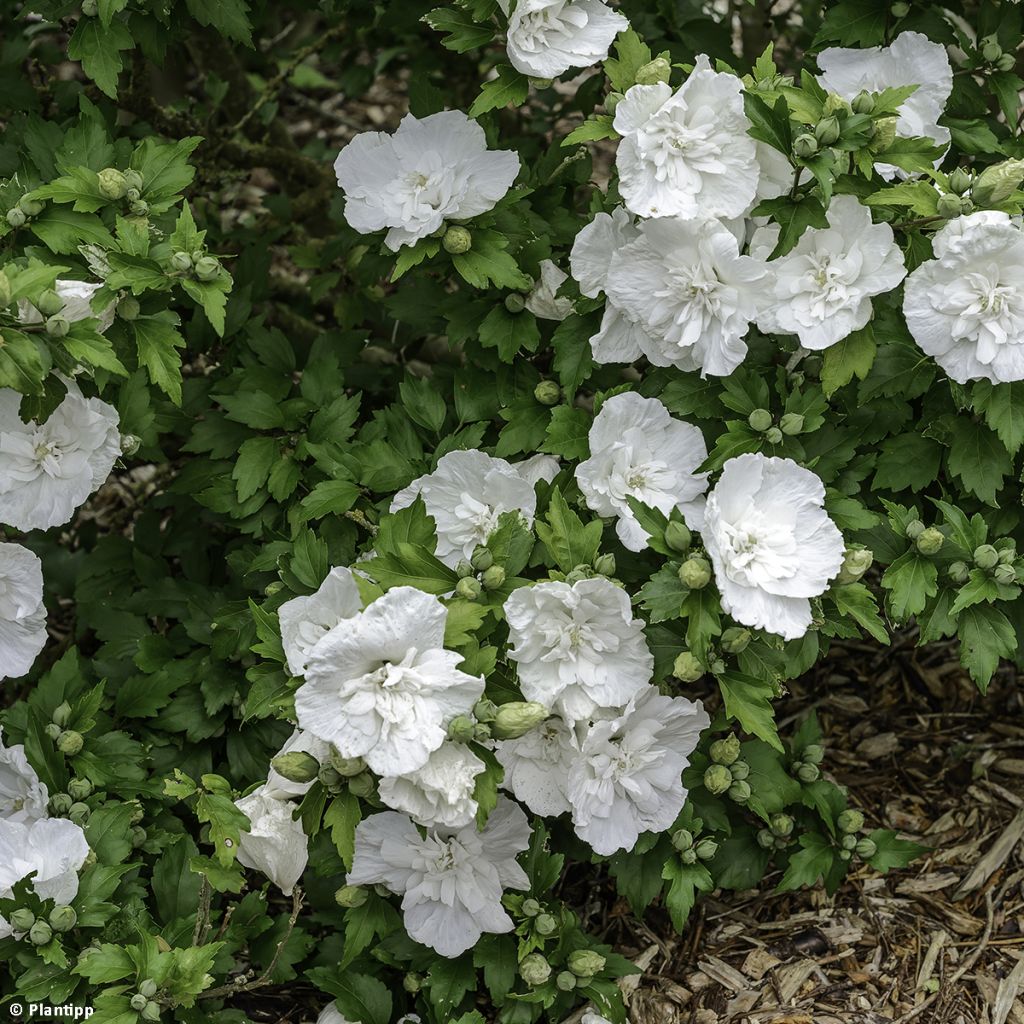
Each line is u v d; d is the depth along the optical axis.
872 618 1.96
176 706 2.11
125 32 2.07
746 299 2.00
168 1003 1.96
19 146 2.14
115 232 2.04
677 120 1.99
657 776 2.00
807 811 2.09
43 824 1.99
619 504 2.01
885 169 2.05
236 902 2.11
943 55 2.07
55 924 1.97
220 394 2.15
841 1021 2.05
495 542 1.96
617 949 2.10
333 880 2.08
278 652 1.99
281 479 2.11
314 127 2.88
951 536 2.01
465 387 2.11
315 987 2.08
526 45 2.02
